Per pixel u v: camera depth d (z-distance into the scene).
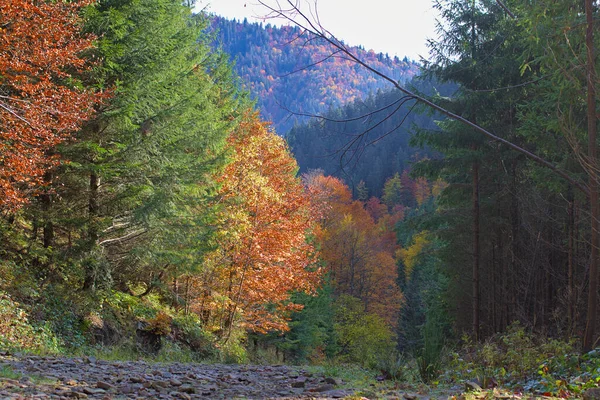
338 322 50.50
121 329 18.61
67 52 13.77
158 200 17.56
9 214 16.72
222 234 21.70
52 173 16.81
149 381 9.30
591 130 11.07
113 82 17.05
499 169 23.02
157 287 24.36
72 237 19.39
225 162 20.84
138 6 16.94
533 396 7.75
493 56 21.33
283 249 23.62
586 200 16.56
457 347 20.23
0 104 12.89
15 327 14.17
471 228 24.05
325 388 9.70
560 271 22.95
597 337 12.16
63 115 13.83
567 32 10.84
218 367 14.04
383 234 91.62
